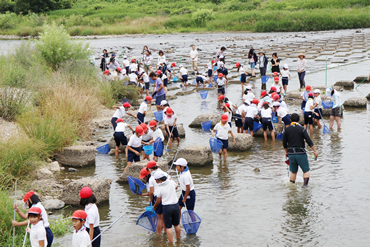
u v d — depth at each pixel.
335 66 27.31
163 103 13.53
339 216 7.57
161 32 62.69
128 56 36.34
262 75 22.02
